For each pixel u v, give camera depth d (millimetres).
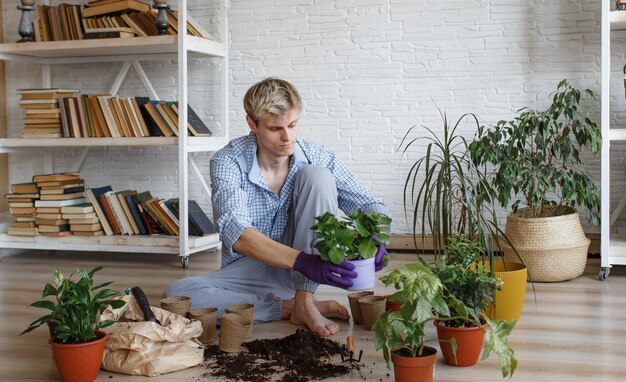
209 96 4410
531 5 3883
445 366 2061
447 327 2033
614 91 3811
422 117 4082
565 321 2555
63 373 1944
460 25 3988
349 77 4172
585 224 3961
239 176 2463
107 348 2074
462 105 4020
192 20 4184
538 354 2174
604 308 2740
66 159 4652
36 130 4039
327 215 2090
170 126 3879
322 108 4223
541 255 3199
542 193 3473
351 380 1958
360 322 2516
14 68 4707
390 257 2195
